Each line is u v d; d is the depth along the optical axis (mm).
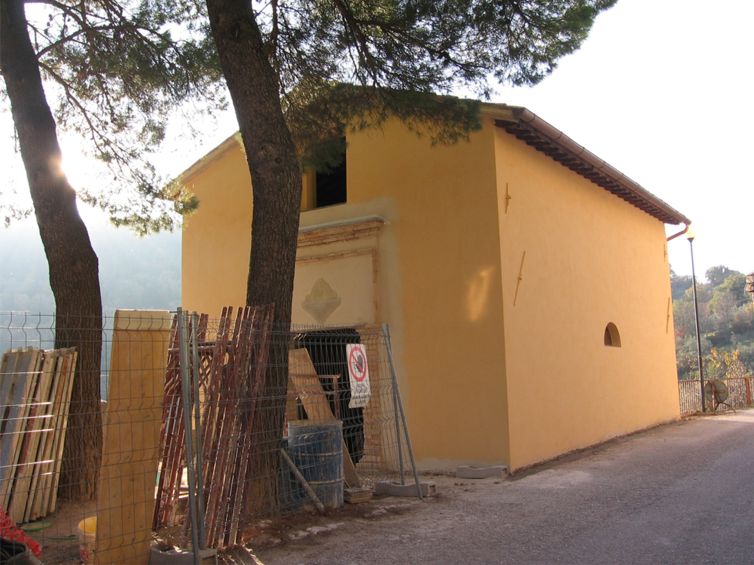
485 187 9727
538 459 9797
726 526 5809
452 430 9555
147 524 5117
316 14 9344
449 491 7926
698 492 7250
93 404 7352
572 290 11656
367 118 9961
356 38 9172
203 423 5512
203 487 5262
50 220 7797
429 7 8484
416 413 9898
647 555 5094
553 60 8930
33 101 7957
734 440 11797
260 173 7090
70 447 7188
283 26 9398
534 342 10109
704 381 19859
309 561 5164
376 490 7691
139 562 5039
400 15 8711
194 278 13562
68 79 10492
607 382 12656
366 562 5113
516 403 9383
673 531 5715
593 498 7191
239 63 7137
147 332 5219
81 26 9500
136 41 9852
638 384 14273
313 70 9523
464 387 9539
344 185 11906
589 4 8570
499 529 6000
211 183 13602
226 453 5523
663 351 16188
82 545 5117
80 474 7164
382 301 10539
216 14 7246
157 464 5219
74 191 8070
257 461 6035
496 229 9547
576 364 11445
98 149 11031
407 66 9016
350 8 9102
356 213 11078
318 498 6664
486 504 7090
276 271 6984
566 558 5094
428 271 10133
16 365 6570
